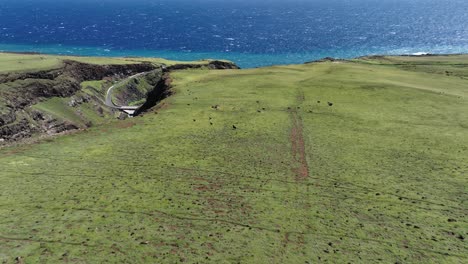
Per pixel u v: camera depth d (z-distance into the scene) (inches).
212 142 2209.6
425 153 2042.3
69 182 1590.8
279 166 1861.5
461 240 1221.7
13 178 1605.6
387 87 3617.1
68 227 1208.8
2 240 1113.4
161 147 2106.3
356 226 1302.9
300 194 1551.4
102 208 1358.3
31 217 1266.0
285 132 2412.6
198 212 1364.4
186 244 1144.8
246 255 1105.4
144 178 1667.1
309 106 3019.2
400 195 1552.7
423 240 1220.5
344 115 2780.5
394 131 2428.6
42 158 1875.0
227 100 3203.7
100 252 1074.1
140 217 1302.9
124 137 2282.2
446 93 3489.2
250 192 1557.6
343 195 1552.7
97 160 1877.5
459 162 1907.0
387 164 1893.5
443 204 1471.5
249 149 2098.9
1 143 3545.8
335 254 1133.1
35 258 1029.2
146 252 1088.2
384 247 1178.0
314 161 1936.5
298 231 1258.0
